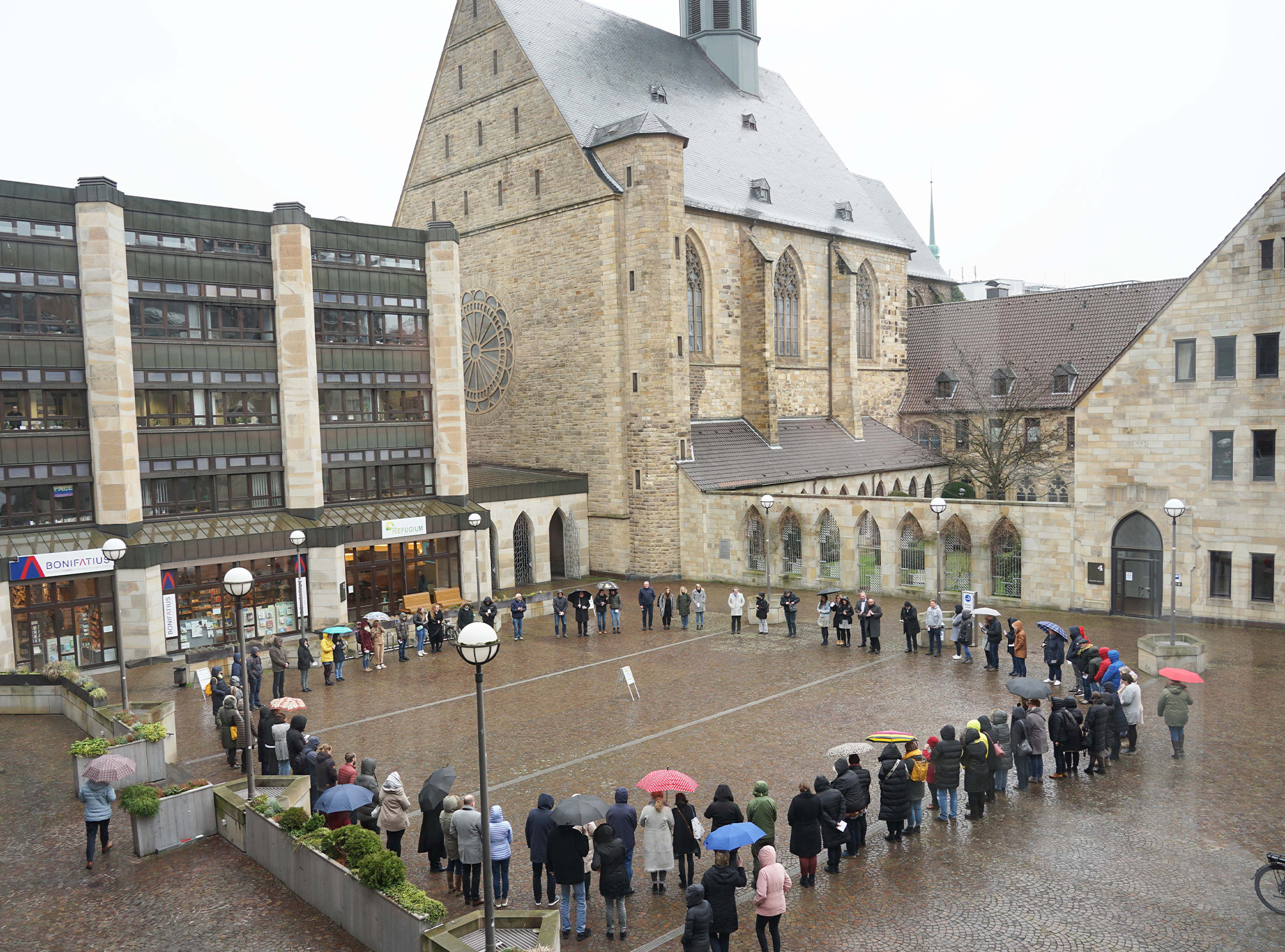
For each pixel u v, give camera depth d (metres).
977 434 65.62
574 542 53.72
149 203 35.75
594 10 62.56
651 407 50.81
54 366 33.56
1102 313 68.50
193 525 36.91
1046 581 40.81
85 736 25.62
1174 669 21.56
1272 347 31.78
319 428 40.34
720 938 12.86
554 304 54.88
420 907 13.05
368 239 42.47
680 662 32.72
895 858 16.62
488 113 57.53
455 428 44.88
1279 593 32.69
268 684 31.02
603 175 51.34
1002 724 19.42
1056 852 16.58
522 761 22.16
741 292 58.62
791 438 60.53
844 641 34.53
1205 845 16.64
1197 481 34.56
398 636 34.59
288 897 15.83
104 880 16.58
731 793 14.69
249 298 38.62
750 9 70.44
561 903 14.07
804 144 72.00
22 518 33.09
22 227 32.78
